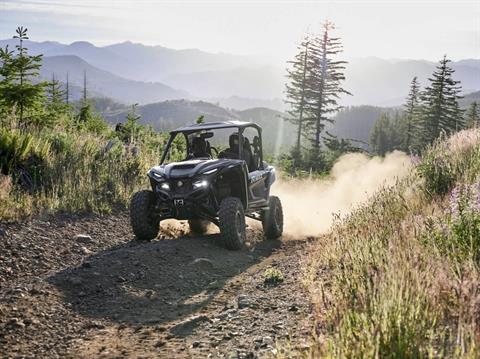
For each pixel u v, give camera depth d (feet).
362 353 10.55
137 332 16.38
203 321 17.04
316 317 15.15
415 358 10.46
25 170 36.37
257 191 33.06
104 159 43.19
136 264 23.77
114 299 19.75
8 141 36.40
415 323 11.35
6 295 18.79
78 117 62.69
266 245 32.78
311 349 10.79
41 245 26.35
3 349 14.69
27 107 44.52
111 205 36.73
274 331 15.20
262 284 21.34
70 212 32.96
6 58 42.11
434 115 212.64
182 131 32.30
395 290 12.13
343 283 17.04
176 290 21.36
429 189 28.09
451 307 13.47
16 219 29.12
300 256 26.48
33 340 15.51
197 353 14.17
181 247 27.25
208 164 29.19
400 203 26.27
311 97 198.18
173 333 16.14
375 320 11.34
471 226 17.58
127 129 59.06
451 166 29.71
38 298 18.81
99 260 24.13
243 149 33.32
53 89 57.82
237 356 13.57
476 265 15.14
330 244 24.27
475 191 20.45
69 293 19.90
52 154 39.60
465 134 40.37
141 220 28.99
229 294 20.53
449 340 11.54
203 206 28.63
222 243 29.43
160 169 29.68
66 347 15.08
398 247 17.12
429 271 14.71
